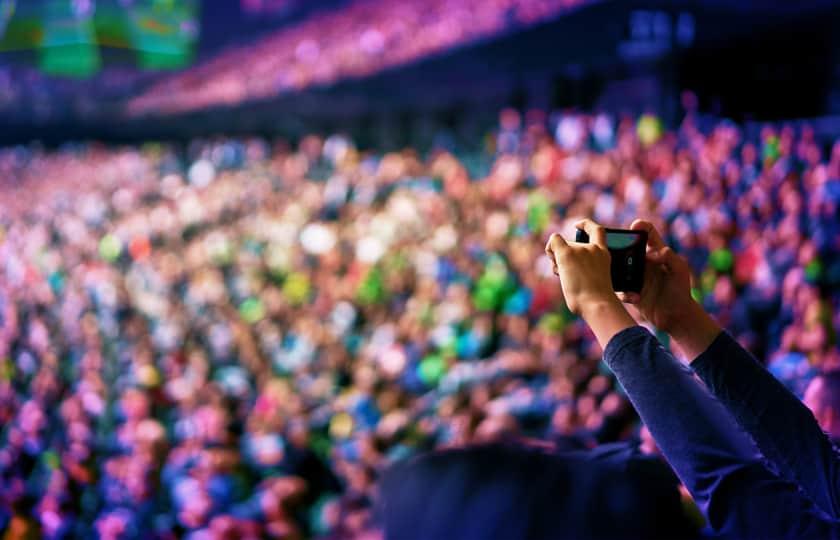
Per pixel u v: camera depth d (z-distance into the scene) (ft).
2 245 61.52
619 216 29.09
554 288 26.13
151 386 23.95
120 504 18.52
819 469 3.02
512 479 2.13
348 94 79.25
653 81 41.09
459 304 26.63
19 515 19.61
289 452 18.75
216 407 21.70
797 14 34.24
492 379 20.02
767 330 20.68
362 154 68.74
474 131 61.82
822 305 15.37
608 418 15.19
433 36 67.72
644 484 2.29
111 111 117.50
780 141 30.09
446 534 2.07
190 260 46.39
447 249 34.27
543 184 36.94
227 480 17.43
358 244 38.70
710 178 29.01
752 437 3.18
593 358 19.36
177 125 108.47
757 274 21.88
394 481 2.21
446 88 64.49
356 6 94.17
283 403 22.03
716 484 2.96
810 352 14.79
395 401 20.57
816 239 22.54
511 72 54.60
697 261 24.36
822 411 4.41
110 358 32.12
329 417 21.22
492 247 31.94
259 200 59.41
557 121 47.98
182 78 120.06
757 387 3.20
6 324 38.70
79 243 58.65
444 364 23.79
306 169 65.16
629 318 3.13
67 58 124.57
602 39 43.50
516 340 23.99
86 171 97.14
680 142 35.50
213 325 32.04
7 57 124.06
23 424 24.34
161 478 18.51
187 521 16.94
